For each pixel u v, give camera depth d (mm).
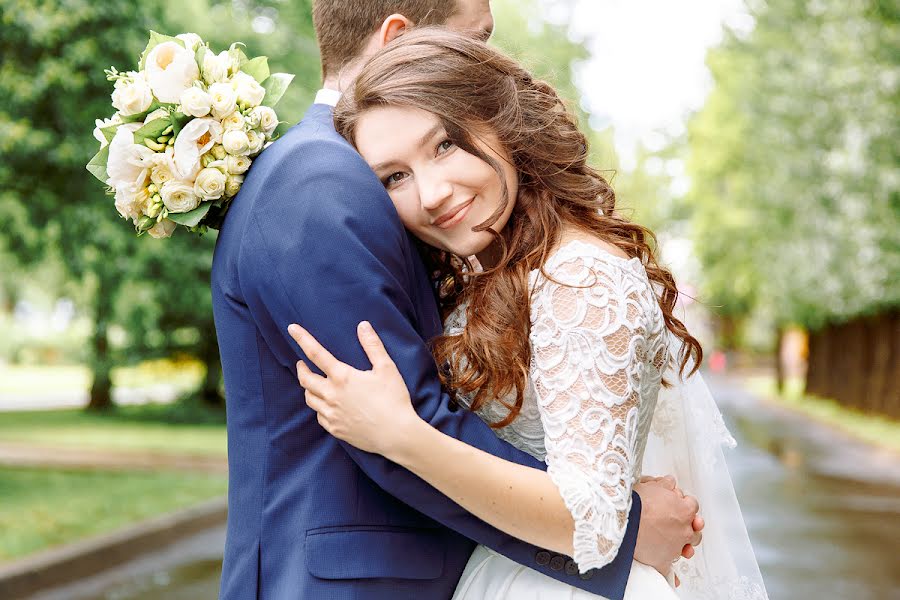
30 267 13234
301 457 1822
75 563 7652
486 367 1847
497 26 18422
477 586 1910
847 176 16672
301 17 15289
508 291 1869
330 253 1729
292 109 12539
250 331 1846
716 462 2316
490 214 1890
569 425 1739
